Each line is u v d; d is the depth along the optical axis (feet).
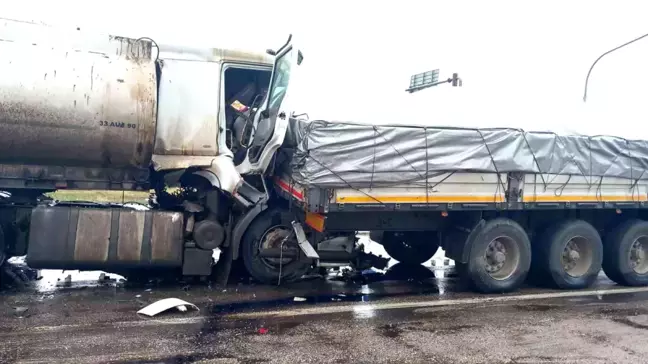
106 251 21.35
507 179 24.68
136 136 21.20
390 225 25.13
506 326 19.34
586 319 20.49
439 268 31.32
